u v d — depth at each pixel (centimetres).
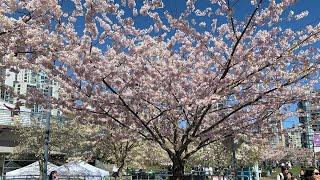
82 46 927
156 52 1027
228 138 1312
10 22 770
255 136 1305
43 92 1095
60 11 853
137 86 1055
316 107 1222
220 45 1048
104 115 1175
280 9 970
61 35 918
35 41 860
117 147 2764
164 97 1076
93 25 934
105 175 2725
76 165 2616
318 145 2573
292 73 1034
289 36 1002
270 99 1123
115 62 966
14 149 3281
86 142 2886
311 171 1228
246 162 3559
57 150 3297
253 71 1009
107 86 1045
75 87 1046
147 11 985
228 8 995
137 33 1005
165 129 1268
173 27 1045
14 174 2627
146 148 3303
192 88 1055
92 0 907
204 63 1080
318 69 1029
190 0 1012
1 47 841
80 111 1141
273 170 5812
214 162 3612
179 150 1191
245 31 1005
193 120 1149
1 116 3478
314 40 1003
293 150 5325
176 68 1045
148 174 3481
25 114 3009
